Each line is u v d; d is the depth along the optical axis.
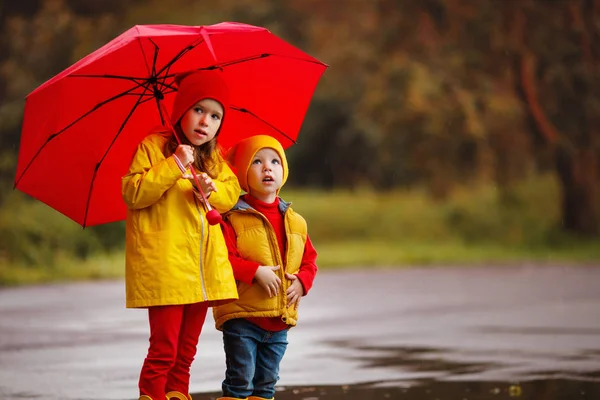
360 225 77.81
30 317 30.56
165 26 13.68
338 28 97.56
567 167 71.31
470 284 41.94
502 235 73.56
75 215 14.98
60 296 37.84
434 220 77.75
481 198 80.44
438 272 49.38
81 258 52.47
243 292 14.15
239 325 14.18
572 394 17.28
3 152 66.00
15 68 74.06
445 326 27.75
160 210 13.69
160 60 14.27
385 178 101.44
